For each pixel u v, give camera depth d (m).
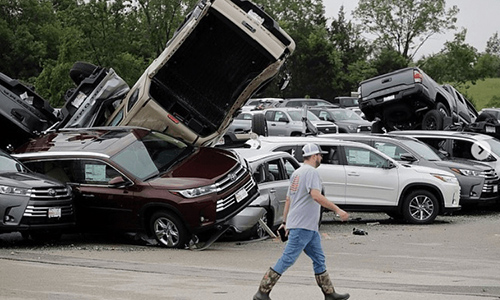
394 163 18.89
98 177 14.71
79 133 16.11
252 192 14.70
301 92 80.19
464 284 10.66
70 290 9.71
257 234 15.56
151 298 9.22
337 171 18.61
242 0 16.50
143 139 15.50
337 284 10.52
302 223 8.83
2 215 13.74
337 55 79.12
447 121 27.56
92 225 14.76
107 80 18.05
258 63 16.97
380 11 73.62
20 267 11.70
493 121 26.30
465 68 72.56
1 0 71.00
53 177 15.08
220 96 17.28
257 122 22.39
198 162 14.99
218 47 16.83
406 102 27.86
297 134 35.31
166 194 13.98
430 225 18.80
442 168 20.81
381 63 74.19
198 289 9.88
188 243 14.12
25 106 17.73
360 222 19.48
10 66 69.88
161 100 17.38
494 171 21.34
